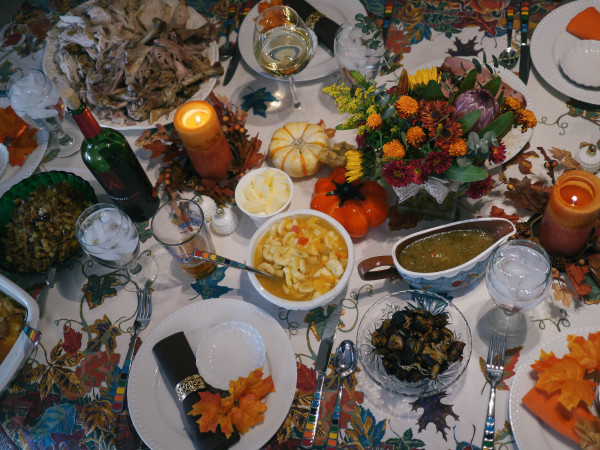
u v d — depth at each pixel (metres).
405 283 1.31
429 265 1.21
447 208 1.32
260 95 1.65
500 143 1.14
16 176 1.58
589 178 1.15
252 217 1.36
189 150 1.39
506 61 1.54
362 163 1.23
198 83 1.62
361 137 1.21
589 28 1.50
